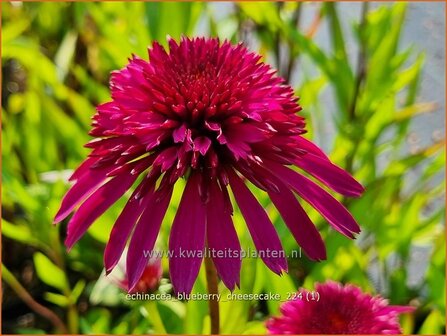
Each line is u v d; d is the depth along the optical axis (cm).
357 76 33
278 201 18
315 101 34
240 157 18
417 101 43
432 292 29
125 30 36
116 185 18
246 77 18
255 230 17
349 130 31
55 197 29
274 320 21
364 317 21
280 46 38
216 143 18
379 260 32
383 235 31
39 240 29
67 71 38
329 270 28
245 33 37
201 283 24
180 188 26
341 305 21
